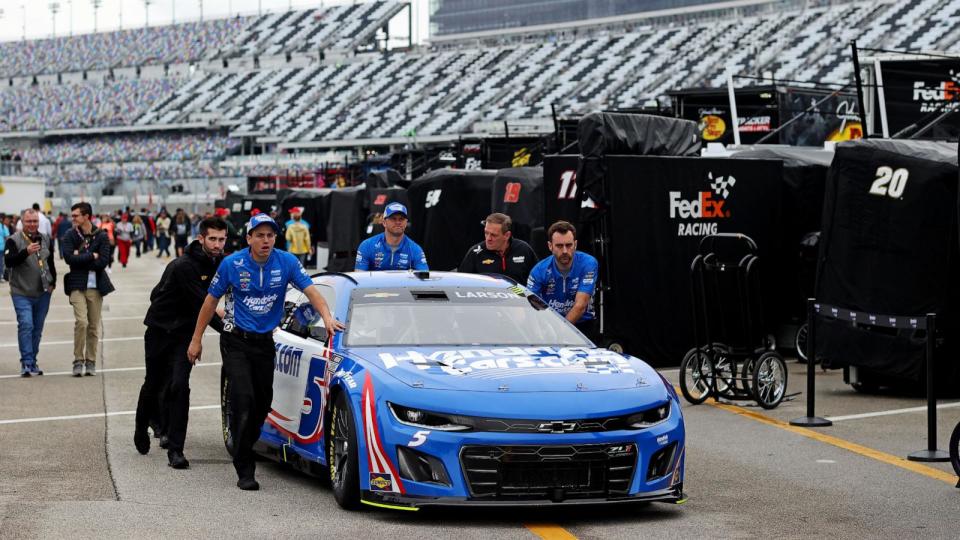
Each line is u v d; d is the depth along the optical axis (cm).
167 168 8006
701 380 1266
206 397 1337
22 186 5003
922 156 1267
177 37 9706
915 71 2244
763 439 1042
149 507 751
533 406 695
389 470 701
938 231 1252
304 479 866
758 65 6078
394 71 8056
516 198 1925
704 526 703
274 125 7869
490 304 848
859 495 801
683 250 1559
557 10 8469
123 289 3162
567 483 694
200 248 927
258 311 827
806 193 1661
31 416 1184
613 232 1523
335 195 2923
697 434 1070
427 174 2150
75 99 9281
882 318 1291
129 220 5097
